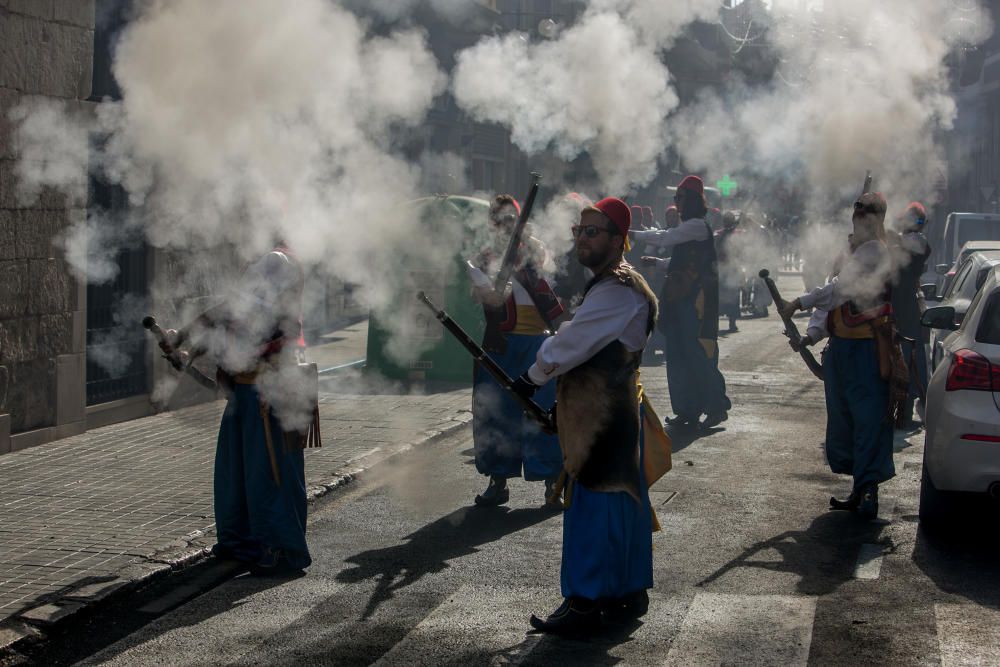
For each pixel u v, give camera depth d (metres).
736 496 7.65
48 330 9.23
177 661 4.74
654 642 4.90
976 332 6.60
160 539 6.36
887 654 4.74
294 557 5.95
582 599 4.95
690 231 10.01
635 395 5.04
